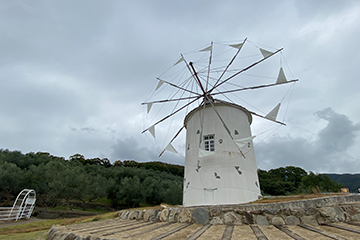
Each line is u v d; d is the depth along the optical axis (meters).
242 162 14.62
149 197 42.81
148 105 17.70
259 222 7.68
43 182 30.73
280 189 50.94
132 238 6.61
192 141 16.20
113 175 47.09
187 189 15.02
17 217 17.69
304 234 6.12
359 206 7.50
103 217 13.20
